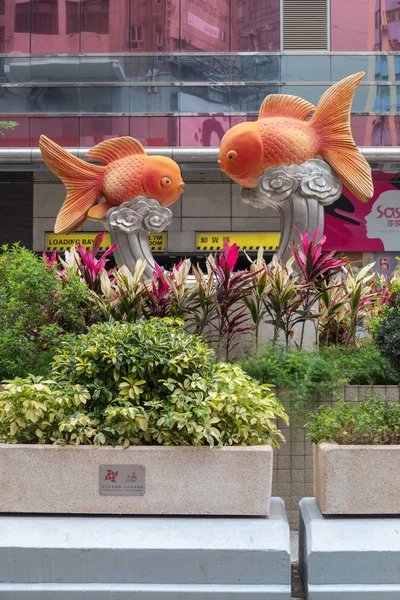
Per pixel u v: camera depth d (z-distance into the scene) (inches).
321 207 323.0
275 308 296.2
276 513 192.5
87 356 199.9
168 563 177.9
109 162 347.6
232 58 702.5
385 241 741.9
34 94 698.8
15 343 259.0
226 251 295.4
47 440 195.0
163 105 698.2
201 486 186.7
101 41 702.5
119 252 345.4
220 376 207.0
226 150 320.8
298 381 263.1
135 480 187.2
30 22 704.4
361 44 702.5
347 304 327.6
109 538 179.8
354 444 193.6
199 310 304.5
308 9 704.4
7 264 267.1
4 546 178.7
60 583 178.2
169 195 344.5
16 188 768.3
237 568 177.6
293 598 194.4
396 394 272.8
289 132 318.3
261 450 187.0
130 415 186.4
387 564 177.8
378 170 716.0
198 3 703.7
